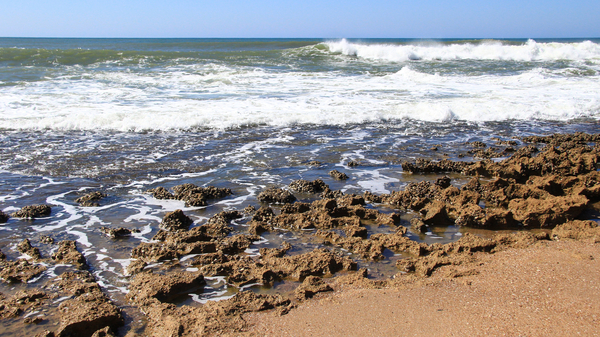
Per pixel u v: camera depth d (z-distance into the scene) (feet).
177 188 23.31
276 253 16.69
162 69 64.08
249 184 24.98
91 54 72.90
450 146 33.83
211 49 115.44
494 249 16.97
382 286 14.30
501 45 100.63
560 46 97.19
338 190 23.56
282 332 11.82
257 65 71.97
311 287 14.10
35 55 69.46
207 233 18.61
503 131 38.78
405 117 42.14
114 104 41.32
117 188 23.88
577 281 13.98
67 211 20.79
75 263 15.84
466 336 11.27
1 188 23.18
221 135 34.65
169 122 36.35
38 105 39.75
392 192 23.26
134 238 18.28
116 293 14.17
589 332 11.28
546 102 47.60
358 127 38.47
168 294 13.99
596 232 17.98
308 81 58.49
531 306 12.60
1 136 32.12
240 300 13.32
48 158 28.02
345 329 11.86
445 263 15.83
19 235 18.16
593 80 61.67
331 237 18.40
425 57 89.81
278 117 38.96
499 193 22.93
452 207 21.59
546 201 20.76
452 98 48.78
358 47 90.89
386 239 17.97
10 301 13.32
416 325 11.91
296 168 27.86
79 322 11.91
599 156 29.09
